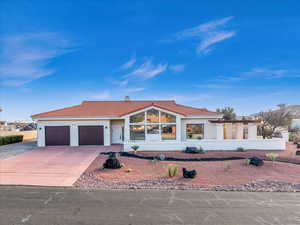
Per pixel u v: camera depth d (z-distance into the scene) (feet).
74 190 27.84
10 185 30.09
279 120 85.56
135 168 40.29
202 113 74.74
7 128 140.05
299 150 57.00
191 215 19.85
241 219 19.03
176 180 32.68
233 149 60.54
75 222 18.25
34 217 19.25
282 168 39.73
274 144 60.90
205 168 39.93
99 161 46.80
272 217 19.52
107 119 73.72
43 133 72.38
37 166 42.37
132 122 68.49
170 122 68.90
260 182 31.58
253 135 70.79
